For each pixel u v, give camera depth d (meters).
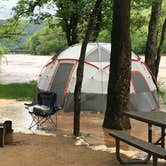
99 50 17.00
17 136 11.14
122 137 8.18
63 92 16.19
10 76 34.41
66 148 9.88
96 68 16.39
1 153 9.17
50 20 23.88
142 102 16.47
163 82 27.33
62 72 16.61
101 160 8.84
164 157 6.70
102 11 22.08
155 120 7.96
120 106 12.77
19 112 15.52
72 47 17.42
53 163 8.53
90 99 16.00
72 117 14.88
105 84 16.16
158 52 20.72
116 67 12.73
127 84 12.80
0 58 24.25
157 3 20.31
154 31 20.30
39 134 11.69
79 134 11.72
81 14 22.09
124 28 12.61
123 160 8.80
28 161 8.61
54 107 12.95
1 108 16.41
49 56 72.19
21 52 79.81
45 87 16.95
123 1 12.54
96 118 14.79
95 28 22.64
